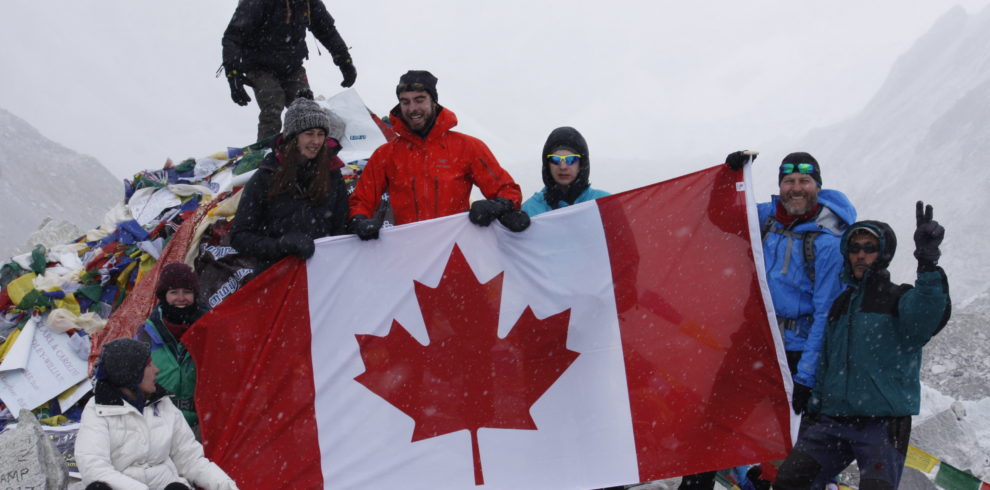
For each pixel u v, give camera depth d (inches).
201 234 258.2
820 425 196.4
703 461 206.8
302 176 209.6
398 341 209.9
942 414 277.9
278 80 290.5
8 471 172.1
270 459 204.2
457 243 212.7
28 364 247.8
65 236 346.9
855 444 190.9
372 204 219.8
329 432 206.4
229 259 256.4
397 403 208.4
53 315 252.8
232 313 205.9
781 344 205.6
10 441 173.9
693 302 210.4
